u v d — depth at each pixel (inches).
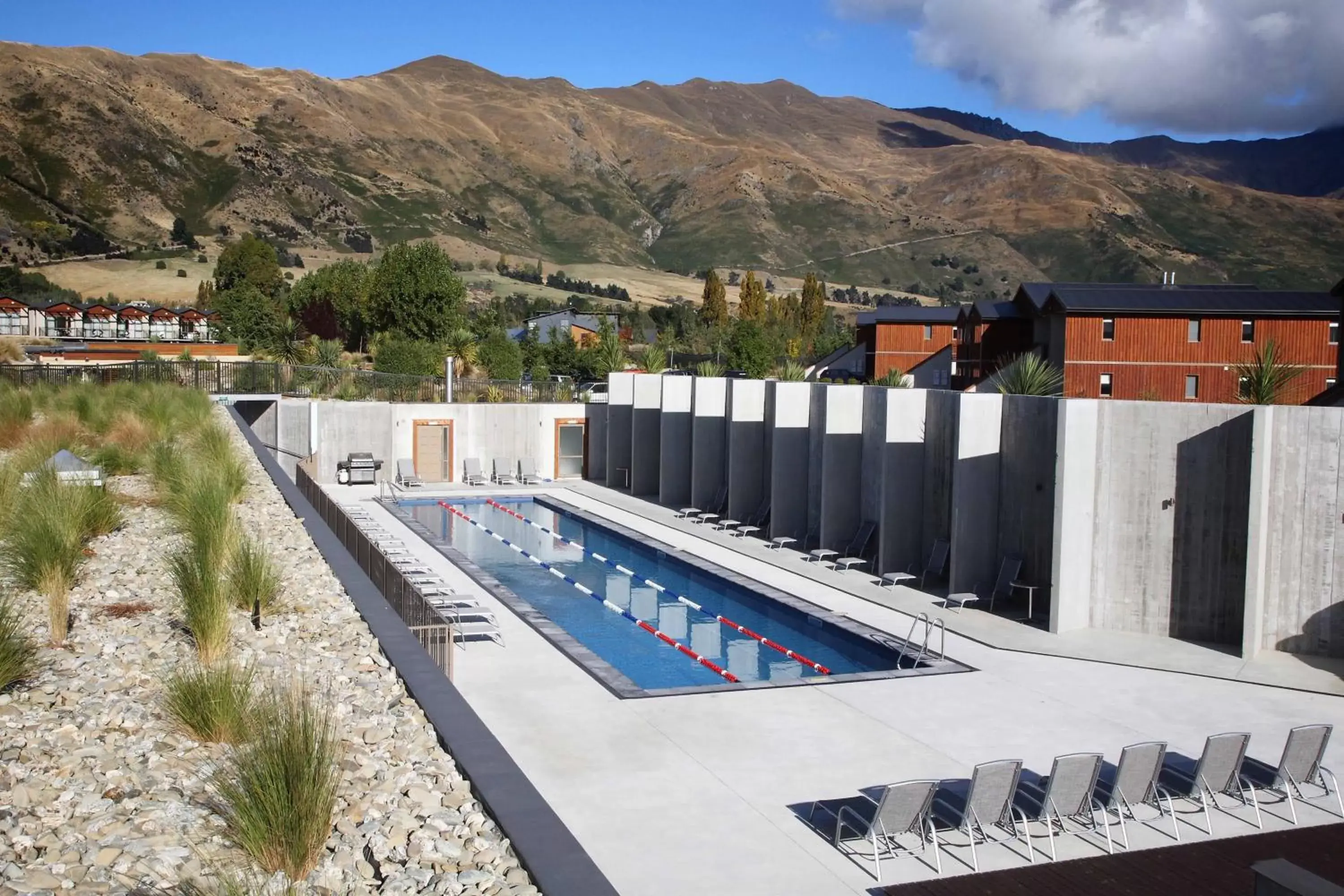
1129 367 1389.0
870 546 668.7
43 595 358.6
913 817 263.1
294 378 1168.2
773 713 384.2
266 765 200.8
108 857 185.6
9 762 221.9
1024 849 274.7
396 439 1048.8
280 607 369.4
